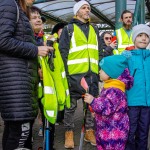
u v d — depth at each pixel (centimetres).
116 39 498
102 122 320
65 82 332
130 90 357
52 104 304
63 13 1197
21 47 252
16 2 261
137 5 667
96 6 1145
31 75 262
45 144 322
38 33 368
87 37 436
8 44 246
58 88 318
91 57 434
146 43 367
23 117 251
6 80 251
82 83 346
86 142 459
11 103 249
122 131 317
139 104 355
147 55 365
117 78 320
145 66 361
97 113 314
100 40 458
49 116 303
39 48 270
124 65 323
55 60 323
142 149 368
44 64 303
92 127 446
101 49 455
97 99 314
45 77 301
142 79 357
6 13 248
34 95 267
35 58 271
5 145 260
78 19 439
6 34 246
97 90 445
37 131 527
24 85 254
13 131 258
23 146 265
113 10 1216
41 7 1079
